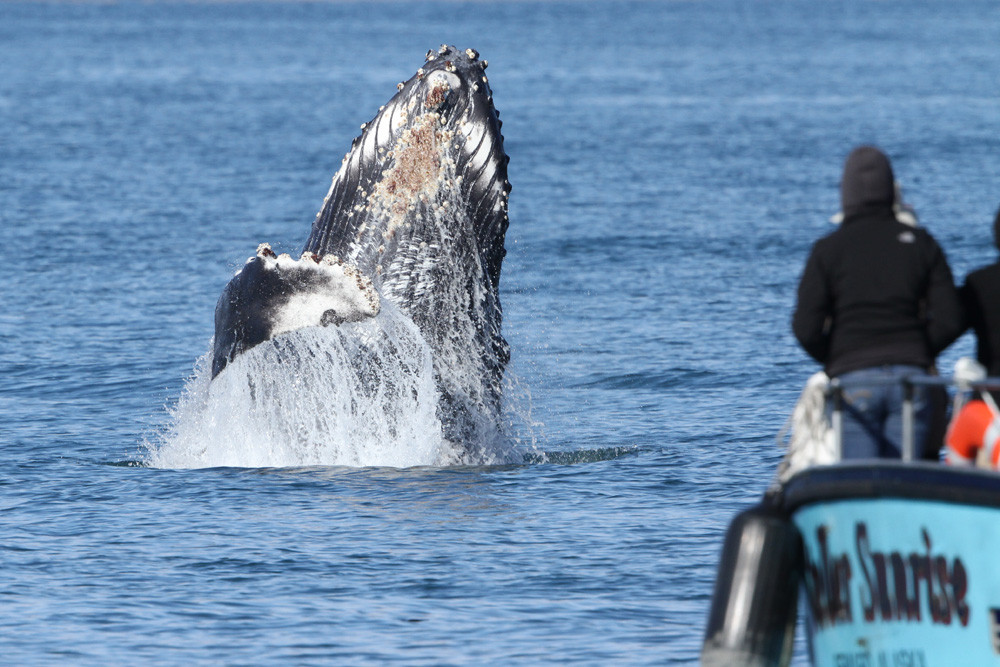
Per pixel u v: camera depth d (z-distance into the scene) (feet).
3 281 354.74
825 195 528.22
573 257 392.47
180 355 271.90
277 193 545.03
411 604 135.95
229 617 132.77
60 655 123.65
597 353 271.08
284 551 150.92
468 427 181.88
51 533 158.20
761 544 103.76
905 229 104.88
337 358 176.86
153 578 143.33
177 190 553.23
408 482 174.40
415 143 167.73
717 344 278.05
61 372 255.91
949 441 106.22
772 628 103.24
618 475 182.29
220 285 353.72
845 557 100.17
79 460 191.93
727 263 379.96
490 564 147.02
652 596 137.90
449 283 172.24
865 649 100.12
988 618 93.30
